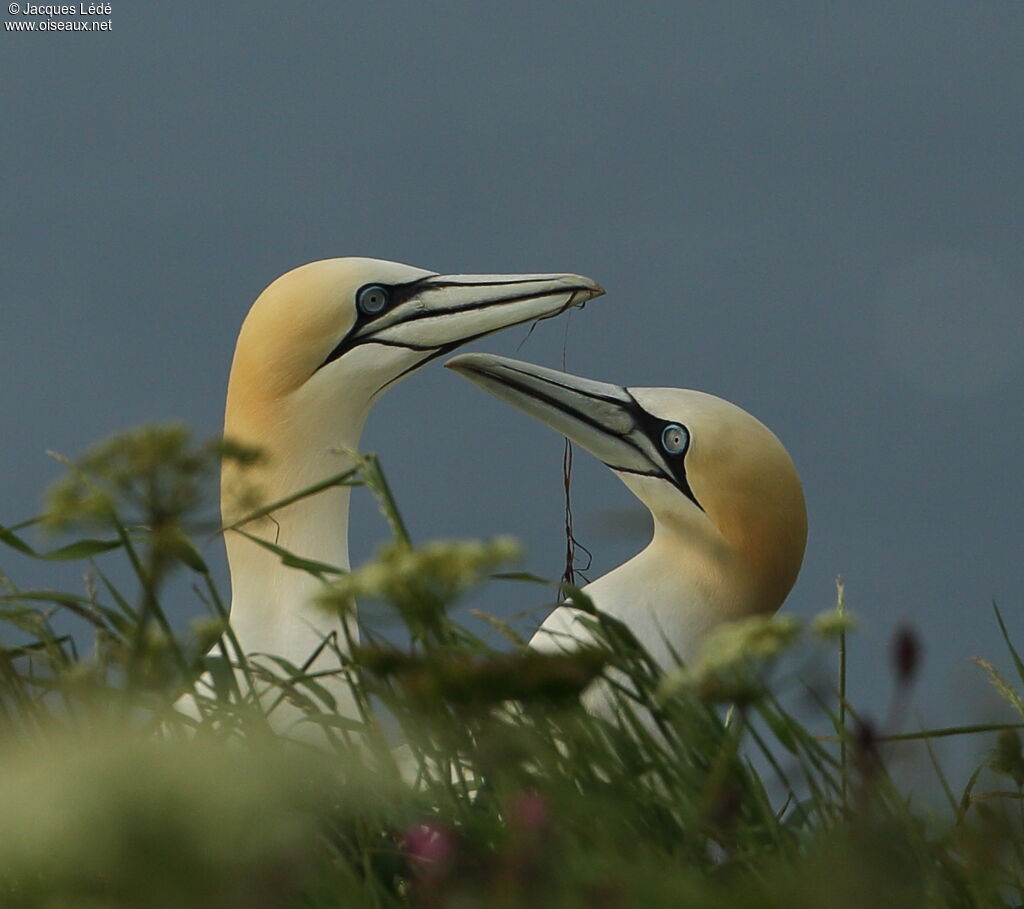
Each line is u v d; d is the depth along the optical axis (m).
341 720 8.44
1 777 4.84
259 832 5.29
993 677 8.74
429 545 6.36
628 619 15.53
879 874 6.92
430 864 7.40
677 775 8.29
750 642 6.29
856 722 7.36
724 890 7.01
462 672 6.49
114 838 4.81
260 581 14.08
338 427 15.12
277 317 15.11
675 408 15.99
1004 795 8.12
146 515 6.77
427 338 15.65
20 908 6.02
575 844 7.25
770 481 15.63
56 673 8.30
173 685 8.51
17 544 8.44
